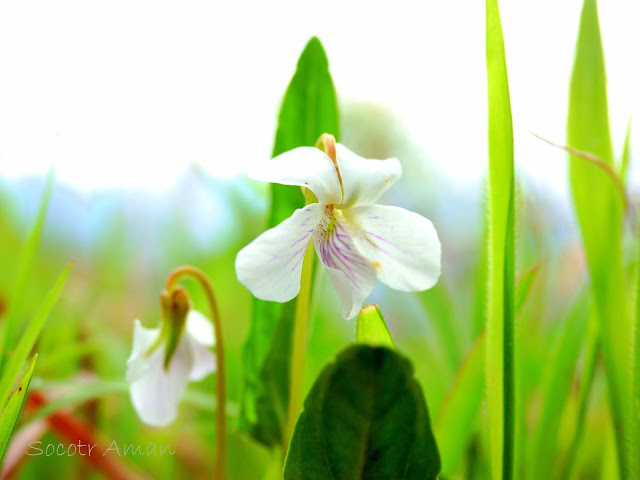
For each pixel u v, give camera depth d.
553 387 0.11
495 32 0.09
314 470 0.08
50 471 0.13
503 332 0.09
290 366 0.11
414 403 0.08
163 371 0.10
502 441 0.09
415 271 0.09
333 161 0.09
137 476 0.12
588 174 0.11
